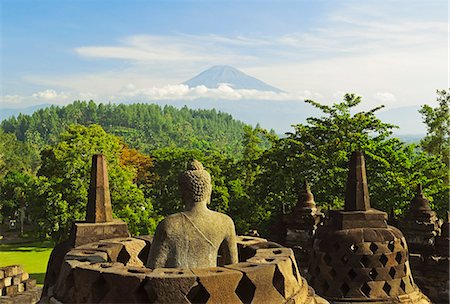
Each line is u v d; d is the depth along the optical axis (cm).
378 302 998
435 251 1705
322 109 3209
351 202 1078
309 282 1093
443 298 1603
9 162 8012
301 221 1953
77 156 3228
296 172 3072
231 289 561
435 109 4244
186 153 5619
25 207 6425
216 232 671
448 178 3284
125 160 6606
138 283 552
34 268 3425
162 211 4703
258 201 3356
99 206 1023
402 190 2720
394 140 2962
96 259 657
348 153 2955
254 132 5953
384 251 1023
